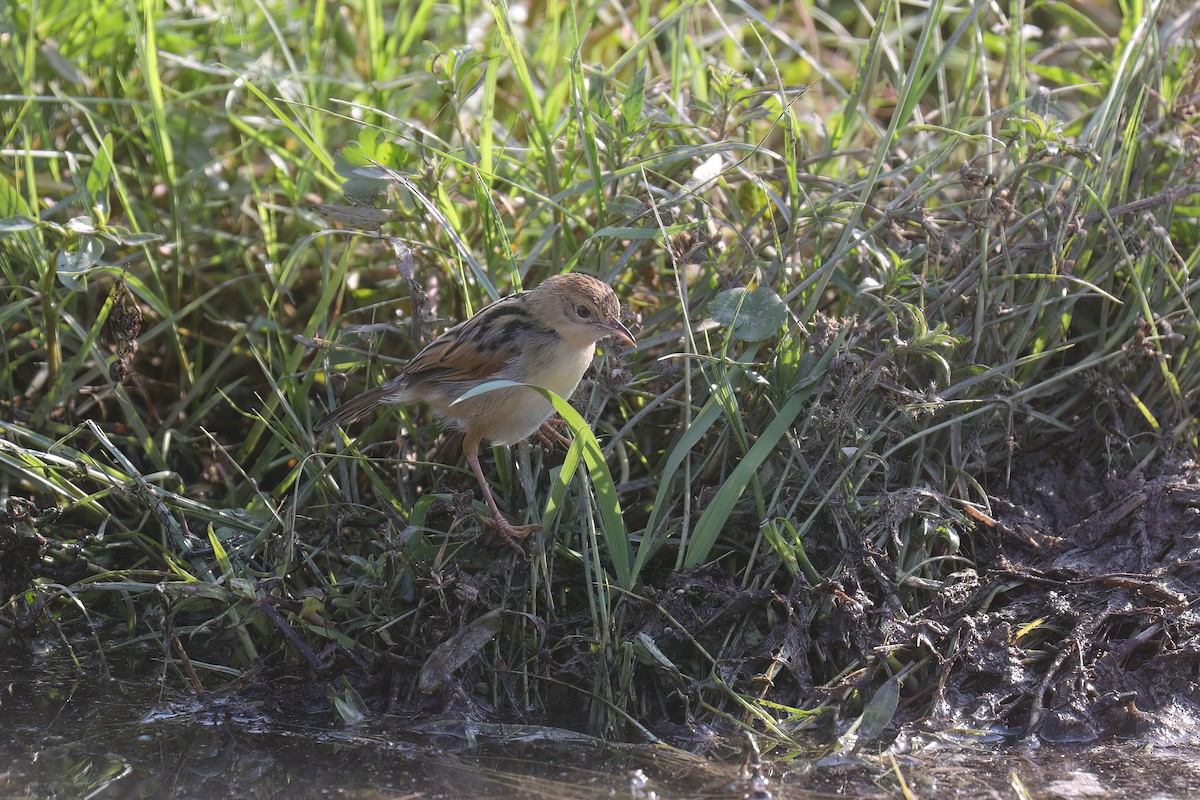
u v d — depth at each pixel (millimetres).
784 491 10039
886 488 10062
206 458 11789
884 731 8930
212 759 8586
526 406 9891
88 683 9680
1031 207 11555
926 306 10836
